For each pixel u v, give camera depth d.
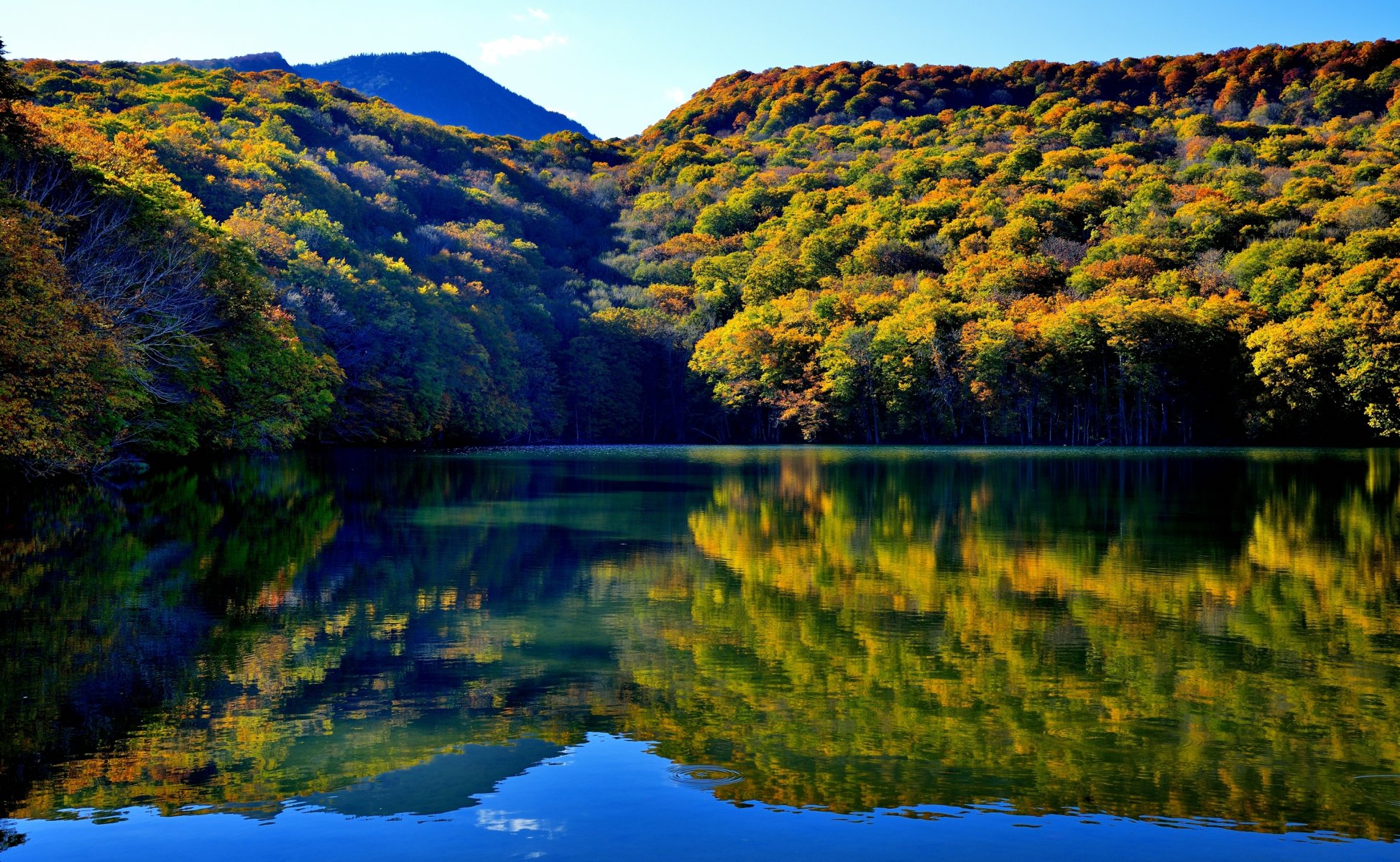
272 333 66.06
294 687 14.99
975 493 47.28
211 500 40.16
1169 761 12.21
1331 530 33.03
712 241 183.12
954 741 12.84
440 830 10.26
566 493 46.06
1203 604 21.33
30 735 12.88
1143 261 120.31
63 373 35.34
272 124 152.62
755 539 30.97
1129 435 109.31
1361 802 11.02
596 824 10.43
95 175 51.41
